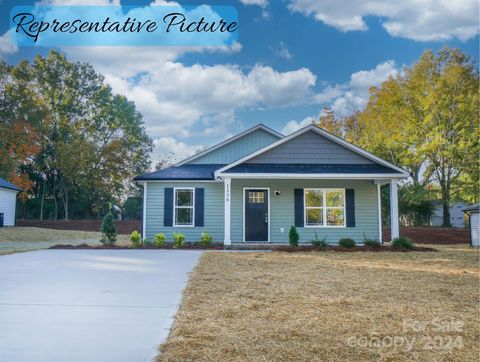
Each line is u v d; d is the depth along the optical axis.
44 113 36.22
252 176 14.48
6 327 4.39
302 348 3.75
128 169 41.47
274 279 7.50
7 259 10.72
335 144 16.00
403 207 29.41
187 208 17.19
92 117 41.41
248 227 16.19
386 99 27.55
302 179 16.25
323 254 12.23
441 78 24.89
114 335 4.13
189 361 3.41
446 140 24.92
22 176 35.69
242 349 3.70
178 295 6.07
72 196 39.94
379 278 7.72
